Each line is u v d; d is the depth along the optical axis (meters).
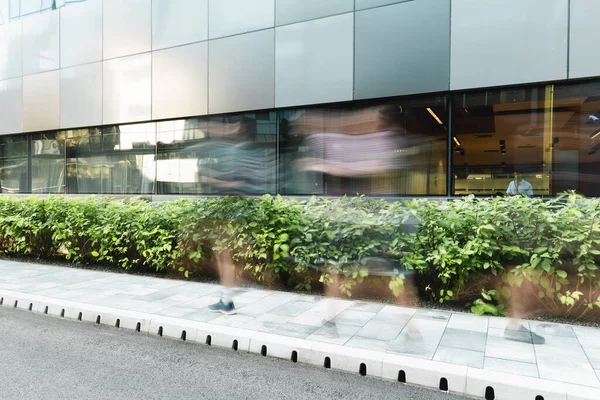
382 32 8.09
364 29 8.24
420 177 7.88
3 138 13.69
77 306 5.75
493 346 4.27
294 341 4.40
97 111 11.67
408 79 7.86
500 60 7.15
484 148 7.41
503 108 7.30
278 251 6.46
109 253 8.52
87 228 8.66
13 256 10.08
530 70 6.95
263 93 9.31
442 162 7.71
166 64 10.57
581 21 6.62
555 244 5.05
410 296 5.87
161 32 10.62
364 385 3.73
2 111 13.44
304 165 8.98
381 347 4.23
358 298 6.20
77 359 4.25
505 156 7.27
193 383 3.72
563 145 6.88
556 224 5.15
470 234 5.62
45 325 5.41
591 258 4.90
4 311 6.05
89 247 8.88
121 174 11.51
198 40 10.10
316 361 4.20
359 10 8.28
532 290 5.34
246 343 4.55
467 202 6.02
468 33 7.39
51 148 12.77
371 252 5.98
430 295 5.93
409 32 7.85
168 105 10.55
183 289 6.79
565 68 6.72
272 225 6.64
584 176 6.73
